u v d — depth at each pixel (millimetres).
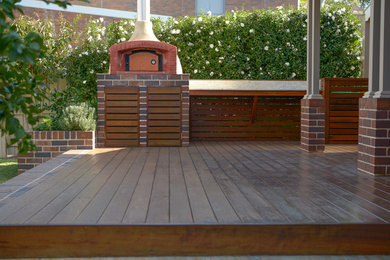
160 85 7559
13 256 2508
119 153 6461
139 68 7613
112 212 2809
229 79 8484
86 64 8734
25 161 6695
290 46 9250
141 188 3674
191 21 9172
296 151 6934
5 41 1126
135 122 7578
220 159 5820
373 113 4402
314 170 4797
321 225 2545
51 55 8414
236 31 9180
